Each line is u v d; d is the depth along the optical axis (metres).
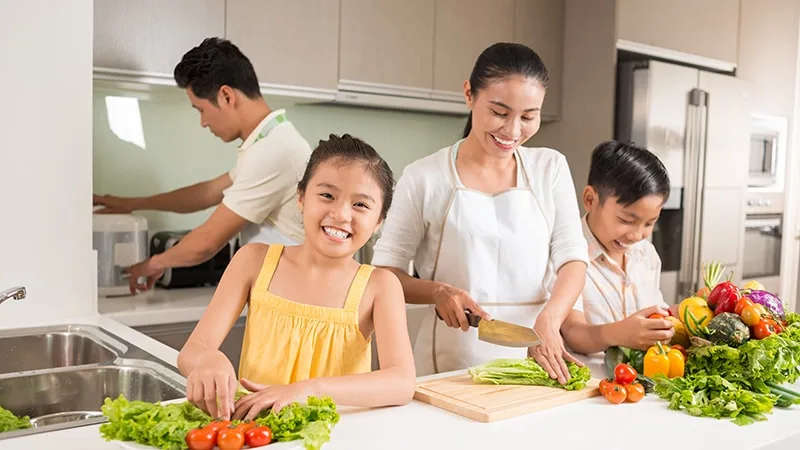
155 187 2.83
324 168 1.18
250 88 2.30
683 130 3.39
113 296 2.49
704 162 3.48
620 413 1.19
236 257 1.30
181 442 0.90
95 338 1.75
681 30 3.55
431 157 1.73
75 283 1.94
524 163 1.71
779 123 4.00
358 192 1.17
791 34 4.09
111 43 2.35
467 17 3.24
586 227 1.84
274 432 0.94
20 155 1.84
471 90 1.59
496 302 1.69
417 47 3.09
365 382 1.13
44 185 1.88
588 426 1.12
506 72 1.50
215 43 2.27
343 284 1.26
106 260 2.48
